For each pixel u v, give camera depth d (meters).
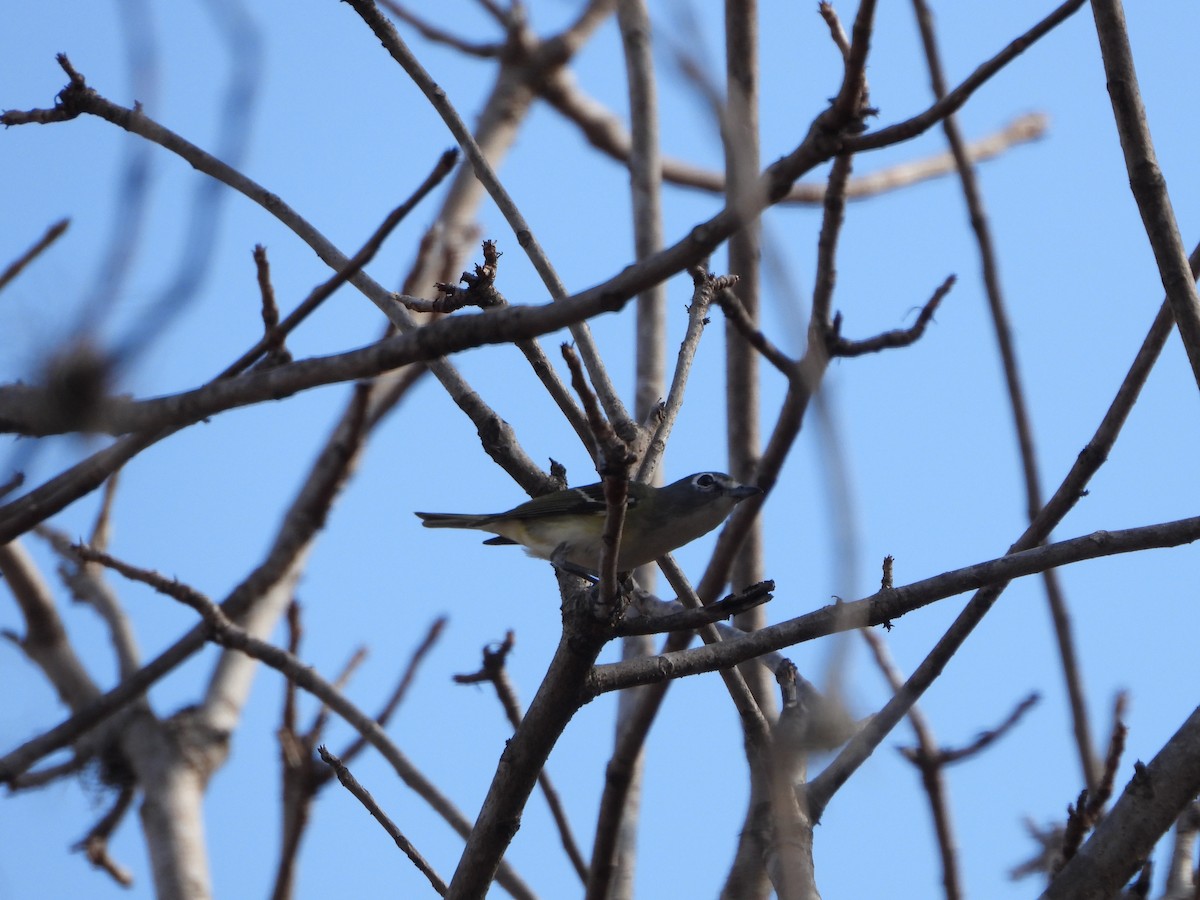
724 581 13.41
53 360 6.19
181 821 16.52
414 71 11.20
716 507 13.25
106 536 18.03
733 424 14.65
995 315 13.72
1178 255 9.28
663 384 14.81
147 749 16.98
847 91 5.95
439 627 15.13
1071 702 12.40
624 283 6.15
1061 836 12.83
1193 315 9.23
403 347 6.53
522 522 13.75
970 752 11.44
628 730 12.33
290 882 13.43
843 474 5.10
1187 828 11.12
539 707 9.05
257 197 10.93
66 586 18.48
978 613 10.39
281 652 14.58
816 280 13.43
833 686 5.12
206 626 14.69
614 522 8.02
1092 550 9.09
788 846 6.74
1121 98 9.38
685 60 5.88
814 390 5.18
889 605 9.07
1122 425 10.64
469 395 12.03
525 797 9.34
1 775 14.47
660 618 8.78
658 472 14.45
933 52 14.51
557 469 12.77
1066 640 12.53
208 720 17.50
